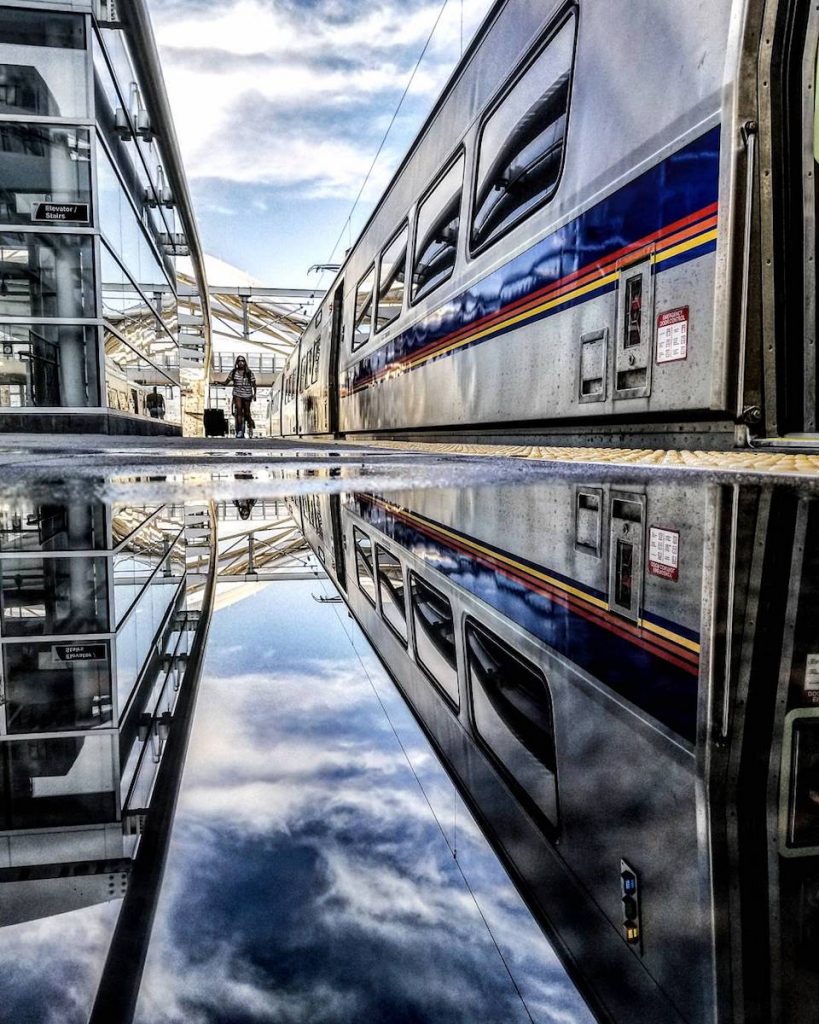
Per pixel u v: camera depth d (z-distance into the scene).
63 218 9.10
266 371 41.06
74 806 0.75
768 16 2.95
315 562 2.54
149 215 14.06
